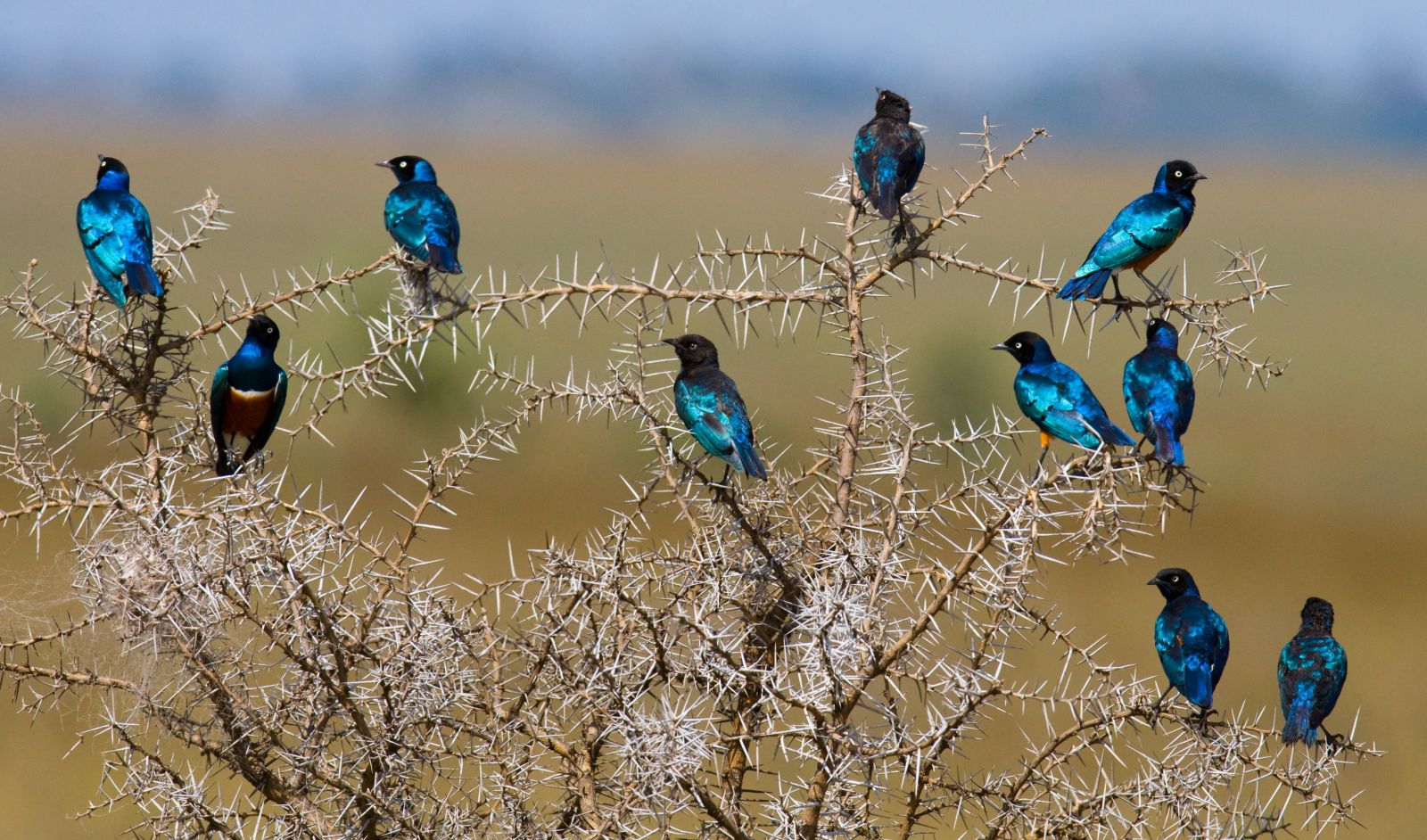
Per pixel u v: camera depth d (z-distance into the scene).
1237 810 9.99
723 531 10.68
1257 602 30.69
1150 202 13.52
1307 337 78.00
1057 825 9.89
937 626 9.79
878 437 10.77
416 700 9.71
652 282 10.59
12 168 181.12
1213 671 12.24
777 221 119.75
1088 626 26.09
